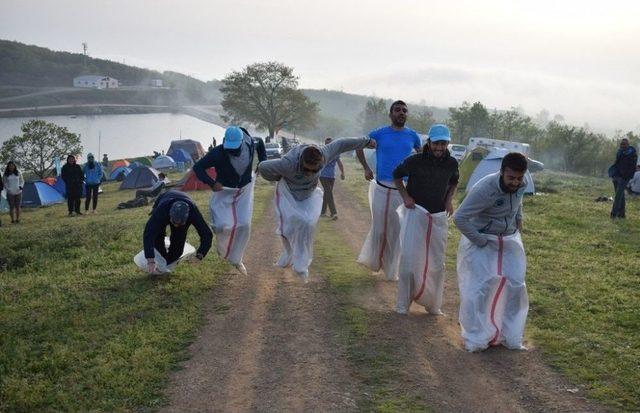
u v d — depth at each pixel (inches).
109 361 237.1
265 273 367.6
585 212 646.5
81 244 488.4
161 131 5472.4
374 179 348.5
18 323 283.1
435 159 287.6
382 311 294.7
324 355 241.4
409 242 285.4
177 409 202.5
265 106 3454.7
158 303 304.2
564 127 2283.5
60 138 1935.3
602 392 210.2
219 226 326.6
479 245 252.4
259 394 211.3
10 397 210.5
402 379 221.1
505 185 243.8
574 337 259.0
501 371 228.7
